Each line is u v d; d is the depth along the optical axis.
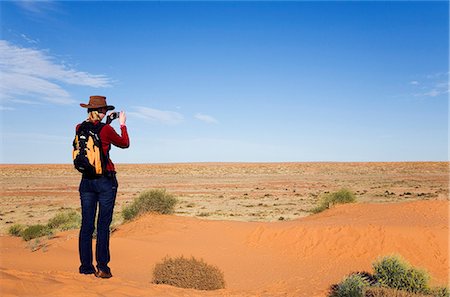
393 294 9.92
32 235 23.31
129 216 24.22
